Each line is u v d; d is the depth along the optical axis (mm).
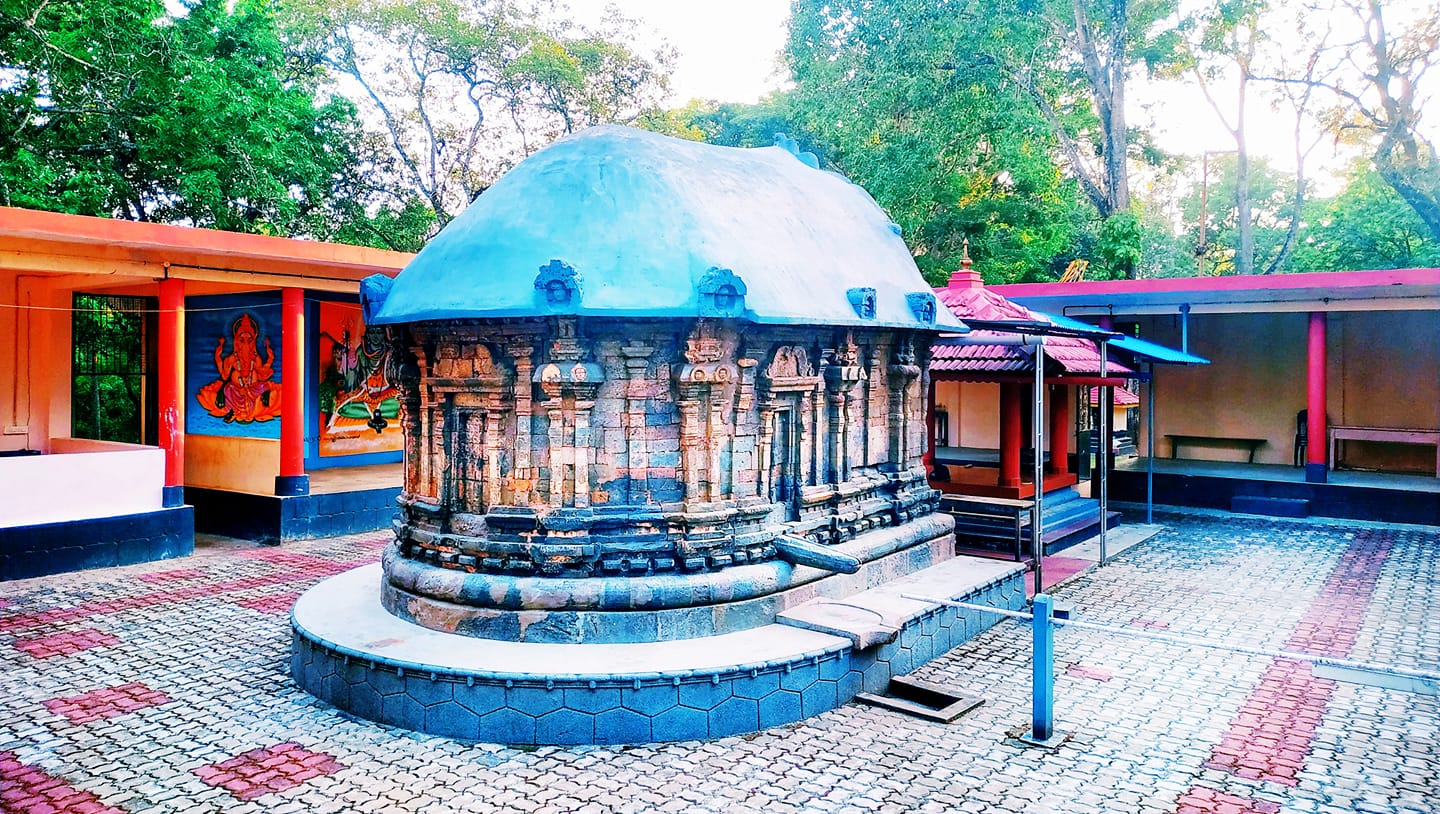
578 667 8000
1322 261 37656
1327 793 7062
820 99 31219
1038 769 7465
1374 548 16688
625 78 35031
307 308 19250
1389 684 9531
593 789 7055
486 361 9156
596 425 9008
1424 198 31422
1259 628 11609
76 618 11836
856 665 9031
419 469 9953
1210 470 22141
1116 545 16781
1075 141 36562
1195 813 6727
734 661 8203
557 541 8805
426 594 9164
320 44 31312
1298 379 23297
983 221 32406
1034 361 13469
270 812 6691
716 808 6754
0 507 13812
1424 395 21859
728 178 10727
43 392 17312
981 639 11000
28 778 7246
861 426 11281
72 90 22734
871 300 10398
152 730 8195
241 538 17281
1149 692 9289
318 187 29188
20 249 13414
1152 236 48781
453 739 7992
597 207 9312
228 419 18109
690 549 8906
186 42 24109
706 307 8445
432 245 10008
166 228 14320
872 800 6895
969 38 27938
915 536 11711
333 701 8766
